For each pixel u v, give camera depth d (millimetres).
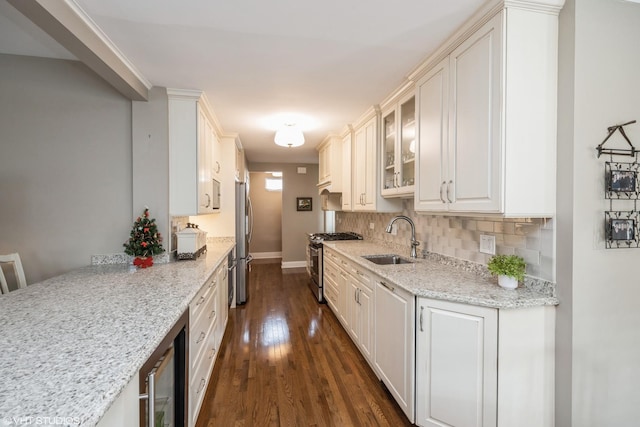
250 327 3227
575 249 1378
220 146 3715
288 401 1977
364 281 2426
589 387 1398
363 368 2389
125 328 1112
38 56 2180
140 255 2209
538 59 1422
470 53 1582
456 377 1527
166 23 1549
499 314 1418
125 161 2324
